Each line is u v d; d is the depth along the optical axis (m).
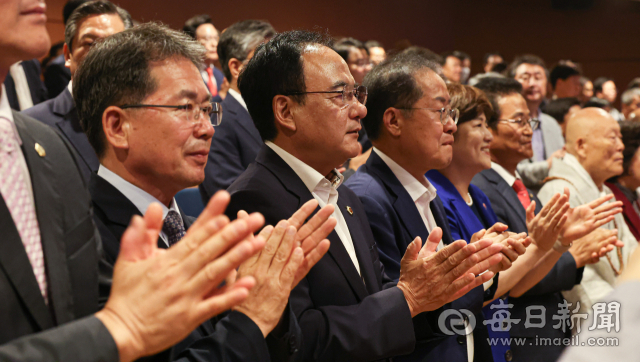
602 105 4.75
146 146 1.18
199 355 0.98
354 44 4.45
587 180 2.98
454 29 10.30
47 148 0.93
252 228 0.71
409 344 1.39
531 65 4.57
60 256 0.88
